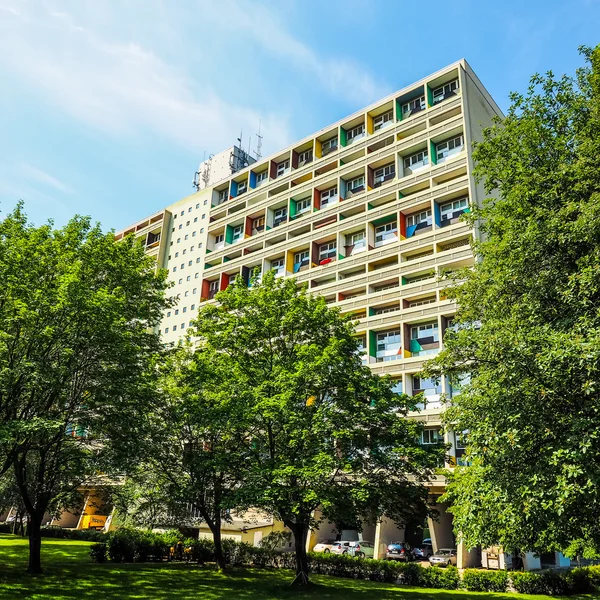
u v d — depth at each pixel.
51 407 21.73
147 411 22.88
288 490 20.14
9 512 55.34
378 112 48.47
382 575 27.58
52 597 17.08
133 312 23.73
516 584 23.30
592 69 17.77
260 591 21.11
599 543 12.90
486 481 13.20
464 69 43.19
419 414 35.47
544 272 14.13
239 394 22.27
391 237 43.47
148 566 28.00
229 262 54.56
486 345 13.50
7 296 19.12
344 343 24.00
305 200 51.91
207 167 71.62
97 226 24.64
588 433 11.01
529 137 17.77
